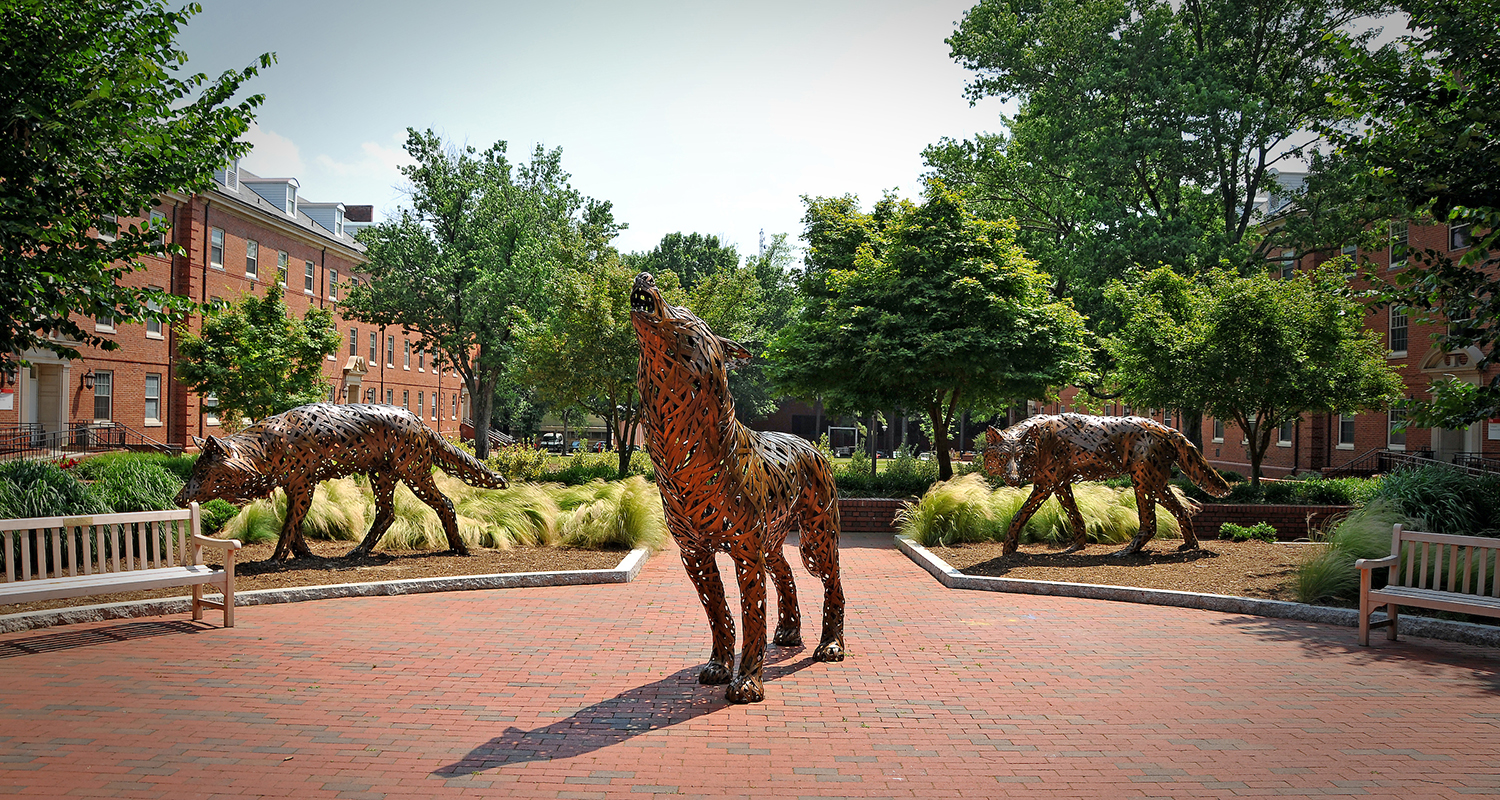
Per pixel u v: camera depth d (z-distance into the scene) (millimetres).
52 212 8719
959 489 13555
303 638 6895
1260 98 27094
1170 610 8477
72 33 8719
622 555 11086
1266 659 6613
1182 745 4754
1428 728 5047
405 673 5945
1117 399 27609
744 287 26953
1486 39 8625
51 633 6961
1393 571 7250
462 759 4418
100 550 6996
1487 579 7949
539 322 35094
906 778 4262
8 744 4500
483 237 37000
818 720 5121
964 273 17484
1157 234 26062
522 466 23469
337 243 44875
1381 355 17844
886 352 17000
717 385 4977
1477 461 25922
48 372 29469
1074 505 11867
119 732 4707
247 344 22906
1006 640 7211
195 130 9891
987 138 32594
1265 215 36844
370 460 10273
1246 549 11875
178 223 34156
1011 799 4020
